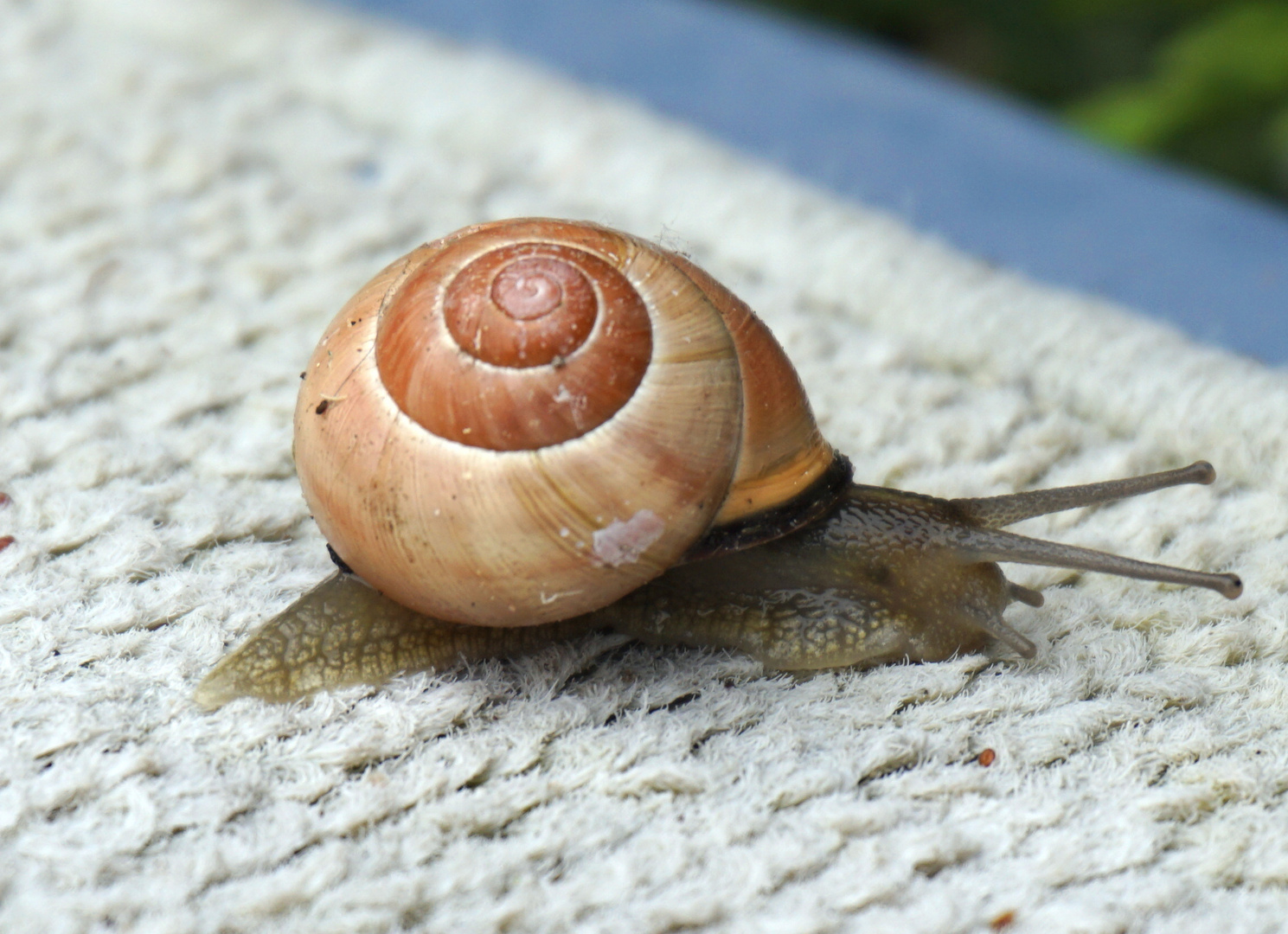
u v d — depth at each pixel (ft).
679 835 0.40
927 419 0.47
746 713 0.42
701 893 0.39
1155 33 0.68
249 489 0.45
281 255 0.49
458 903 0.39
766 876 0.40
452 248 0.41
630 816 0.40
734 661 0.43
